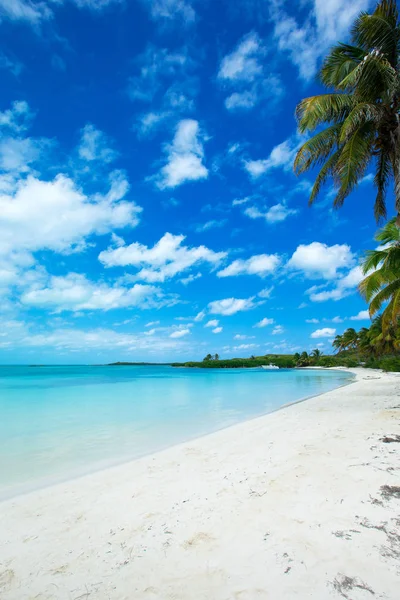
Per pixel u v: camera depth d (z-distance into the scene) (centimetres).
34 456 718
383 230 1597
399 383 2416
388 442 656
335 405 1334
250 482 487
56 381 3969
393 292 1722
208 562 298
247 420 1134
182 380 4047
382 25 996
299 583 261
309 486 453
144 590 265
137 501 447
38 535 365
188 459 637
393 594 242
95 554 323
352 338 7294
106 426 1066
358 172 1068
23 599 261
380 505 382
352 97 1068
